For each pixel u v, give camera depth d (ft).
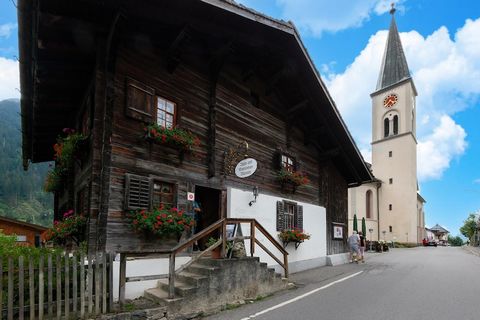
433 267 43.06
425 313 20.20
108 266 18.60
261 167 35.29
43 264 16.43
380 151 149.69
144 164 24.58
